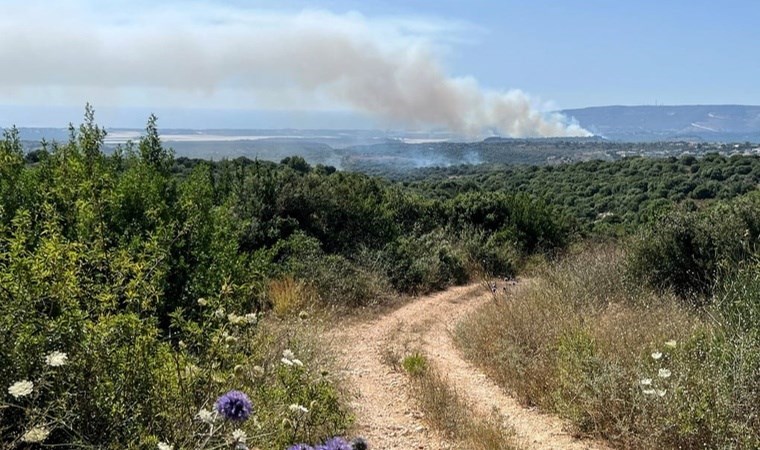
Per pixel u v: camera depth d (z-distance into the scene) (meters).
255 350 4.72
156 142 9.54
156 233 6.37
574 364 6.23
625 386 5.63
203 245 7.52
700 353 5.79
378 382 7.27
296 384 4.35
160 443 3.09
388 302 12.97
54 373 3.09
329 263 13.29
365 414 6.00
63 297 3.48
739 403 4.81
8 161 7.05
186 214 7.61
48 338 3.26
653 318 7.41
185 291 6.49
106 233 5.86
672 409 5.06
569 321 7.68
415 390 6.79
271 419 3.89
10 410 3.07
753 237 8.84
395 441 5.37
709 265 8.92
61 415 3.09
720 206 9.86
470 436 5.45
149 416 3.45
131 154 9.24
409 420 5.94
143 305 3.94
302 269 12.43
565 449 5.30
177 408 3.56
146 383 3.52
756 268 7.32
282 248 13.35
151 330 3.75
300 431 4.09
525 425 5.95
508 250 19.56
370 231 16.41
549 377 6.74
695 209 10.46
